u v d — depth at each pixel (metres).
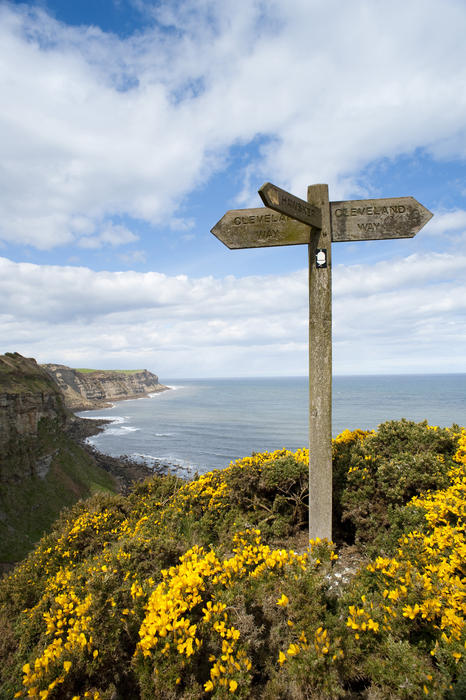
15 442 35.78
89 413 121.75
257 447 55.81
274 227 4.59
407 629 2.55
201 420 92.50
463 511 3.58
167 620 2.65
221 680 2.25
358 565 4.02
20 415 38.62
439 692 2.09
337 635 2.56
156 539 4.83
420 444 5.20
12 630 5.22
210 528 5.59
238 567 3.30
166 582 3.46
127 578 4.04
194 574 3.02
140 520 6.81
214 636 2.61
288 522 5.21
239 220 4.67
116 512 7.99
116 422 96.38
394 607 2.67
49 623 3.74
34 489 34.41
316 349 4.36
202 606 2.93
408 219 4.41
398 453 5.21
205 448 57.41
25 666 2.80
